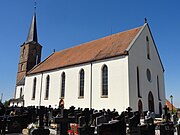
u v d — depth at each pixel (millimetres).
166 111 20297
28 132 14633
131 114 16406
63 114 13070
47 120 19578
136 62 27234
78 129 12883
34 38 56500
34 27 57594
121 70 25766
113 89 26016
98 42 35969
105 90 27062
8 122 15352
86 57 32031
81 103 29344
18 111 21125
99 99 27203
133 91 25250
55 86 34969
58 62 38062
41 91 37781
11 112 21359
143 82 28125
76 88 30859
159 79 32969
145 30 31406
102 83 27672
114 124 11898
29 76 42031
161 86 33094
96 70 28703
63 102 32406
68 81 32656
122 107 24531
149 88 29344
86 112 16094
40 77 39000
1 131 13570
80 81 30812
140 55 28594
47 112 20703
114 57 26922
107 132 11578
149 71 30375
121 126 12203
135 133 13273
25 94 41688
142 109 26484
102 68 28094
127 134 13547
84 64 30625
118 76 25906
